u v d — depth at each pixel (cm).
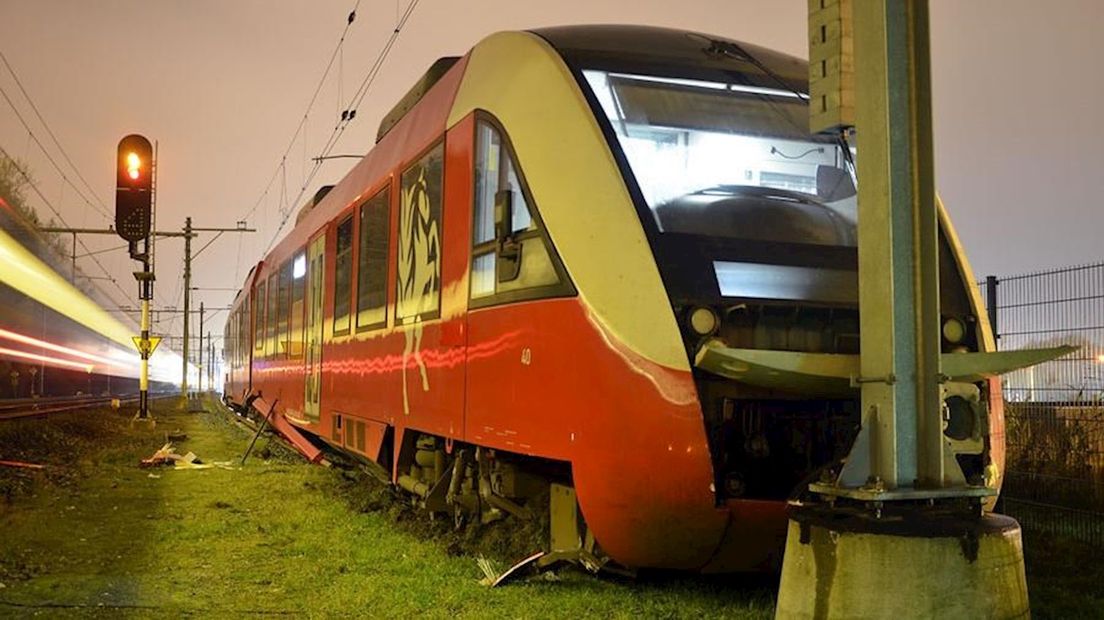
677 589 583
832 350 527
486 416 638
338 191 1195
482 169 673
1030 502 778
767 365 424
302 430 1418
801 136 604
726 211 555
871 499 367
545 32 654
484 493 689
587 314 527
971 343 556
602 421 511
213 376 6481
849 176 606
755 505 504
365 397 960
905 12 390
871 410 386
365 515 920
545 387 561
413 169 837
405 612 564
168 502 1033
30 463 1361
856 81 399
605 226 536
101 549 766
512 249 604
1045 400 795
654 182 554
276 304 1698
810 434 536
